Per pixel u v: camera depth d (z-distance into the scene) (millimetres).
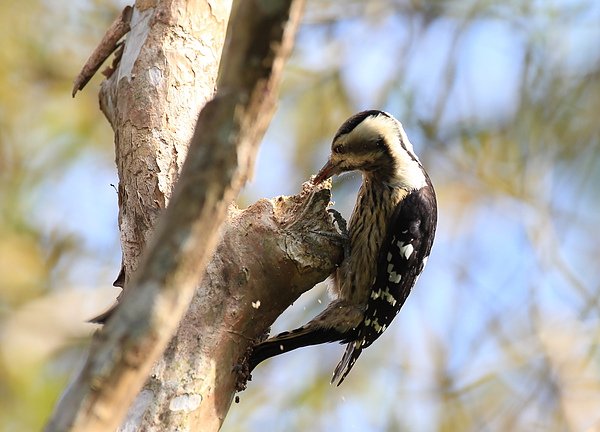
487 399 13805
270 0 4582
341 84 14125
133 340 4543
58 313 12453
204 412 7082
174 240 4633
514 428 13547
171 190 7688
